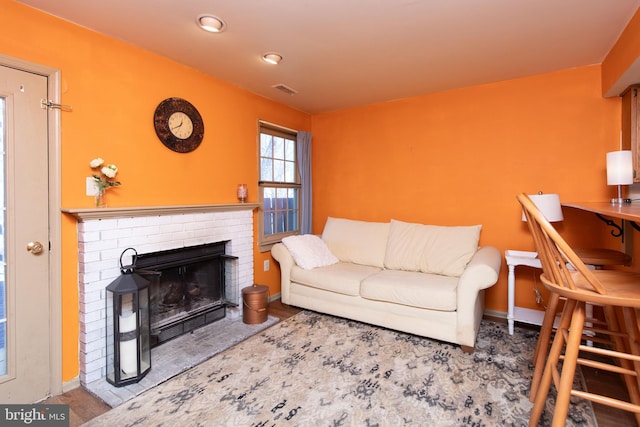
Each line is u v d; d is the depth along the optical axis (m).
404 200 3.69
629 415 1.69
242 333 2.76
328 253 3.52
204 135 2.91
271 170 3.78
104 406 1.83
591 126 2.75
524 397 1.86
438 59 2.62
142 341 2.12
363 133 3.95
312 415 1.72
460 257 2.91
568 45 2.38
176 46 2.39
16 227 1.82
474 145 3.26
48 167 1.93
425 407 1.78
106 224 2.16
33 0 1.80
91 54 2.13
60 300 1.98
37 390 1.90
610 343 1.74
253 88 3.32
